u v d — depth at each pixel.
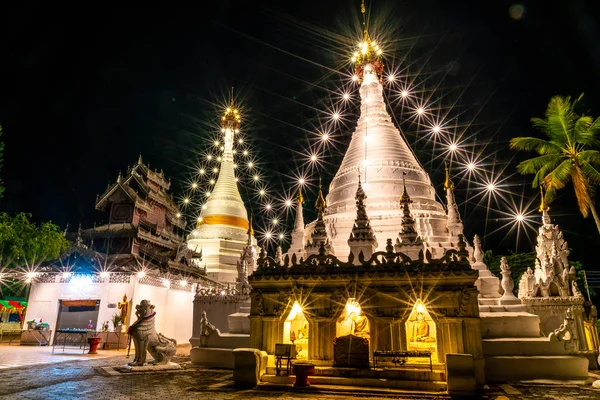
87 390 15.66
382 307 18.73
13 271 43.38
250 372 17.44
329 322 19.31
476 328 17.75
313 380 17.31
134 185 50.84
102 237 44.38
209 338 23.80
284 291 20.16
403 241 23.47
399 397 15.30
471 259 26.02
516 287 50.56
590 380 18.94
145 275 38.44
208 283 49.34
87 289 38.12
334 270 19.64
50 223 48.53
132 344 34.28
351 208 31.47
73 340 36.78
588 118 27.03
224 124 63.28
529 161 28.70
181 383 17.61
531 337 20.83
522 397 15.48
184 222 60.44
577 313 26.19
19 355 27.45
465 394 15.45
